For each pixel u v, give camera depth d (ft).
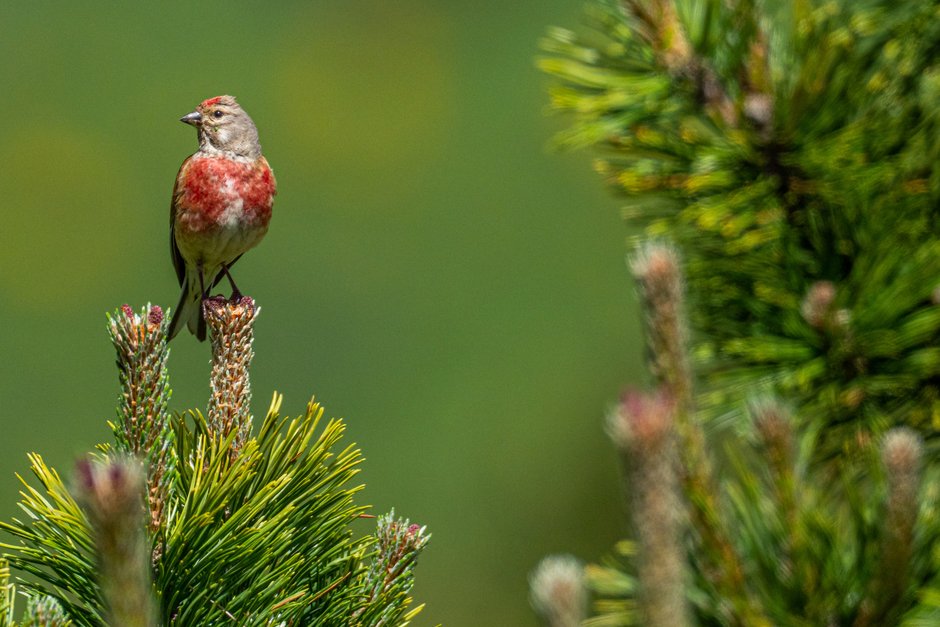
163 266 169.27
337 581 15.61
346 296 145.28
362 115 182.29
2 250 162.20
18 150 176.55
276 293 143.02
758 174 18.53
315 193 169.27
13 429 130.72
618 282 140.05
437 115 180.45
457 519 79.25
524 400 124.47
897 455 12.84
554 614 9.34
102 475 9.93
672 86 19.47
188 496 15.35
